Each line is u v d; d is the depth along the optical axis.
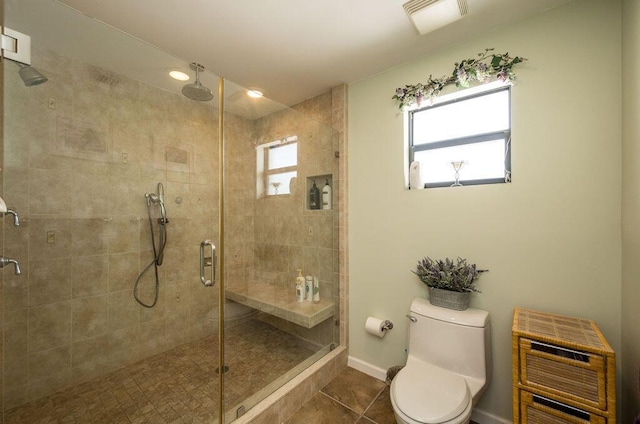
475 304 1.59
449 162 1.79
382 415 1.65
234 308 2.04
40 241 1.64
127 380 1.83
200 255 2.08
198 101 2.08
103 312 1.87
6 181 1.50
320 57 1.83
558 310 1.35
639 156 1.00
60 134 1.67
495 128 1.62
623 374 1.16
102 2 1.30
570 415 1.03
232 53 1.77
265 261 2.25
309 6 1.35
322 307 2.24
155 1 1.30
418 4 1.33
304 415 1.66
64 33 1.45
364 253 2.11
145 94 1.97
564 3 1.34
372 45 1.69
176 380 1.82
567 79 1.33
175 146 2.09
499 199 1.52
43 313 1.65
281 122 2.29
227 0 1.30
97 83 1.79
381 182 2.01
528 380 1.13
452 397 1.21
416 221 1.83
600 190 1.26
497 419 1.51
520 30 1.45
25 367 1.60
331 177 2.27
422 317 1.57
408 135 1.94
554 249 1.37
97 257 1.85
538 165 1.41
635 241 1.04
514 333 1.16
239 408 1.52
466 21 1.47
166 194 2.10
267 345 2.08
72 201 1.74
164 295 2.09
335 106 2.25
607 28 1.24
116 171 1.90
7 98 1.47
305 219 2.31
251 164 2.29
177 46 1.69
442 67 1.72
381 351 2.02
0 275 1.52
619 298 1.21
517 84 1.46
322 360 2.00
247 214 2.25
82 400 1.68
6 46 1.38
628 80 1.12
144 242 2.04
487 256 1.56
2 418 1.54
